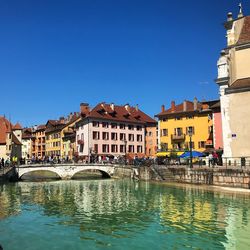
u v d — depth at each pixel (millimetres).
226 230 17750
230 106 39469
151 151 93188
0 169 49344
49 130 117312
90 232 17812
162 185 40344
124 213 22781
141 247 15195
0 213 23250
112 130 86000
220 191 32094
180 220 20203
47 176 69812
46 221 20547
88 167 61031
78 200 29500
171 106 74125
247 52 42625
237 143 38625
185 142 69250
